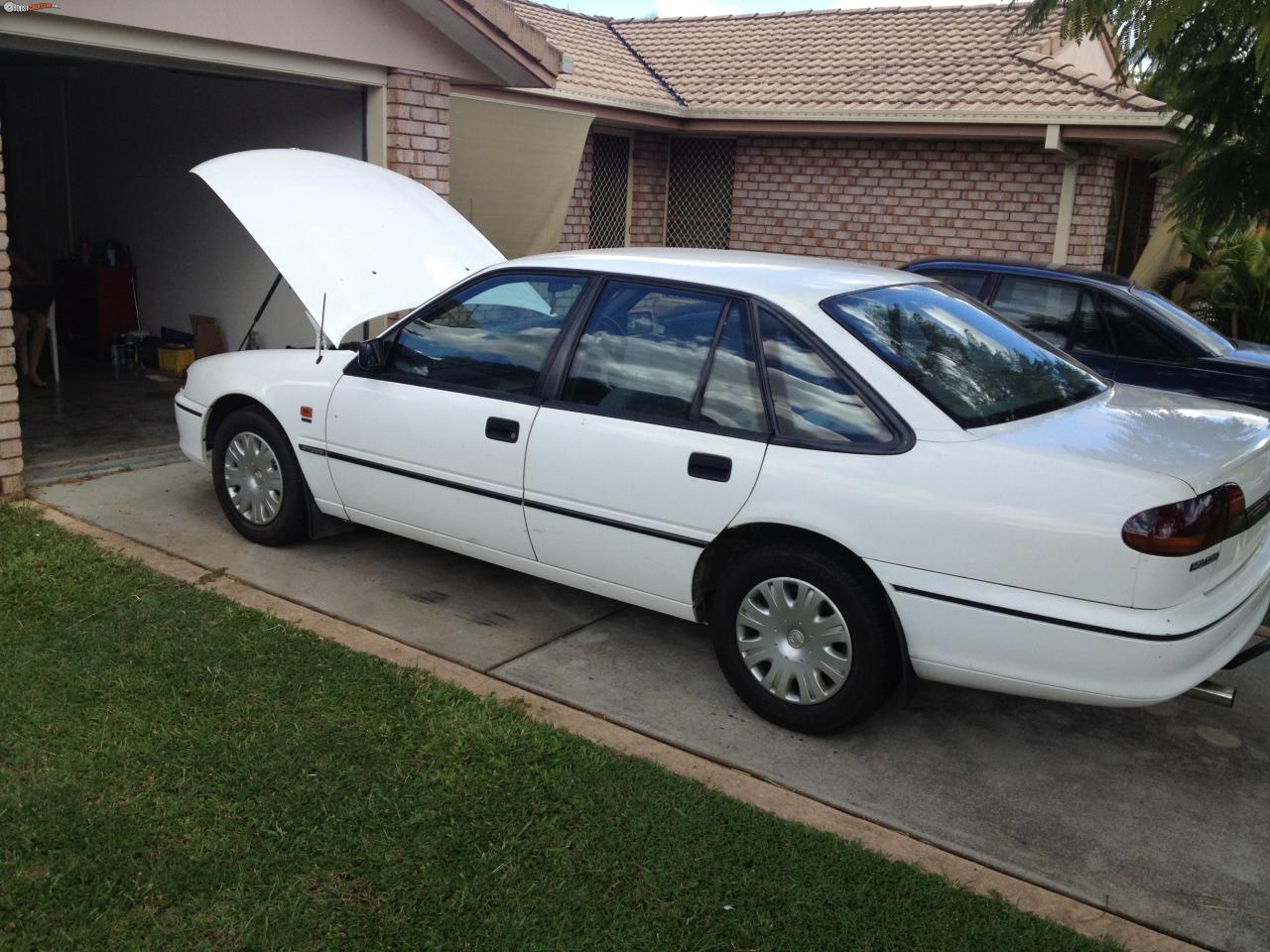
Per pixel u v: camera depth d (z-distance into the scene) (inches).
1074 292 298.7
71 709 151.9
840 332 155.9
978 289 311.3
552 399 179.2
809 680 156.6
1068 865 132.2
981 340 171.2
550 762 145.2
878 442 148.3
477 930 113.0
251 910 114.2
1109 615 133.4
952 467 142.4
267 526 223.5
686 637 194.1
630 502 168.6
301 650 174.4
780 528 157.3
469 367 191.5
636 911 117.2
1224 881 130.3
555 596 209.9
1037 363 172.7
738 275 169.0
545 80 348.5
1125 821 142.4
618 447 168.7
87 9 245.4
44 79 428.1
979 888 125.6
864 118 488.1
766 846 129.4
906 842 134.3
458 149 402.0
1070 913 122.0
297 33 289.4
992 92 479.5
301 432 213.6
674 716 164.2
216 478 230.7
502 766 143.1
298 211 222.1
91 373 394.9
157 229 401.1
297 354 222.5
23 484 249.1
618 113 499.2
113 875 118.2
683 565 165.6
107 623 180.2
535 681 172.9
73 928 110.4
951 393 152.5
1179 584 132.5
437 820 131.0
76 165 425.1
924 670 149.0
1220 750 162.4
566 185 452.8
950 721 168.1
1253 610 149.3
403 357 201.8
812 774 150.0
